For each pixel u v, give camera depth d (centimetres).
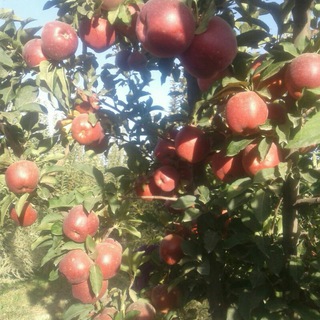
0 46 85
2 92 83
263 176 60
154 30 60
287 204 71
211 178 101
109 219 85
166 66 77
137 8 76
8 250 311
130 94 98
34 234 315
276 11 77
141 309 84
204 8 63
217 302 76
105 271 79
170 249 86
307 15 69
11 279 312
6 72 82
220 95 67
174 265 92
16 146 89
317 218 89
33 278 314
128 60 94
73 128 91
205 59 62
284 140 59
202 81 73
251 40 73
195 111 72
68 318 82
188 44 61
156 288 92
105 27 80
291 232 71
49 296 275
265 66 60
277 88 64
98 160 256
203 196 74
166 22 59
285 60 61
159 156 90
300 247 79
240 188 62
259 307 67
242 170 69
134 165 88
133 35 82
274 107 64
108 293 90
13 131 87
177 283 81
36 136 91
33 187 86
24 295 277
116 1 74
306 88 57
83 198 79
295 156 62
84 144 93
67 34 79
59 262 83
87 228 78
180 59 66
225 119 68
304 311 64
